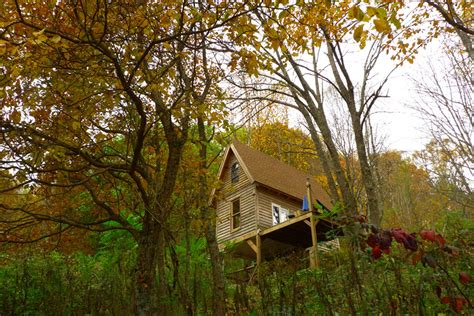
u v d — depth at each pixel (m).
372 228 3.98
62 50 5.20
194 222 7.25
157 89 5.89
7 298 6.99
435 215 18.19
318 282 4.88
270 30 5.64
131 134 6.51
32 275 7.90
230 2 5.31
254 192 22.42
